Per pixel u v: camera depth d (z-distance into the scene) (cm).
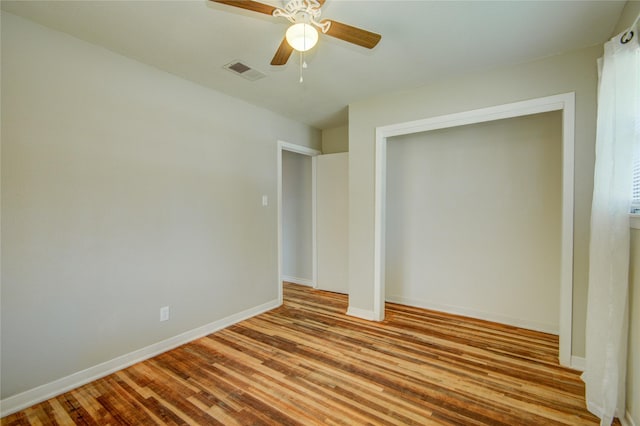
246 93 316
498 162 329
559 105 239
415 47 228
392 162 396
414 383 214
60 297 207
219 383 216
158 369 235
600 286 181
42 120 200
